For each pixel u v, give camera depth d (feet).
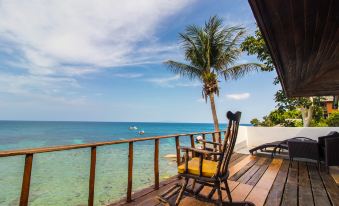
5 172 30.22
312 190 9.85
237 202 7.67
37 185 22.16
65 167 31.09
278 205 7.97
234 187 10.07
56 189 20.76
